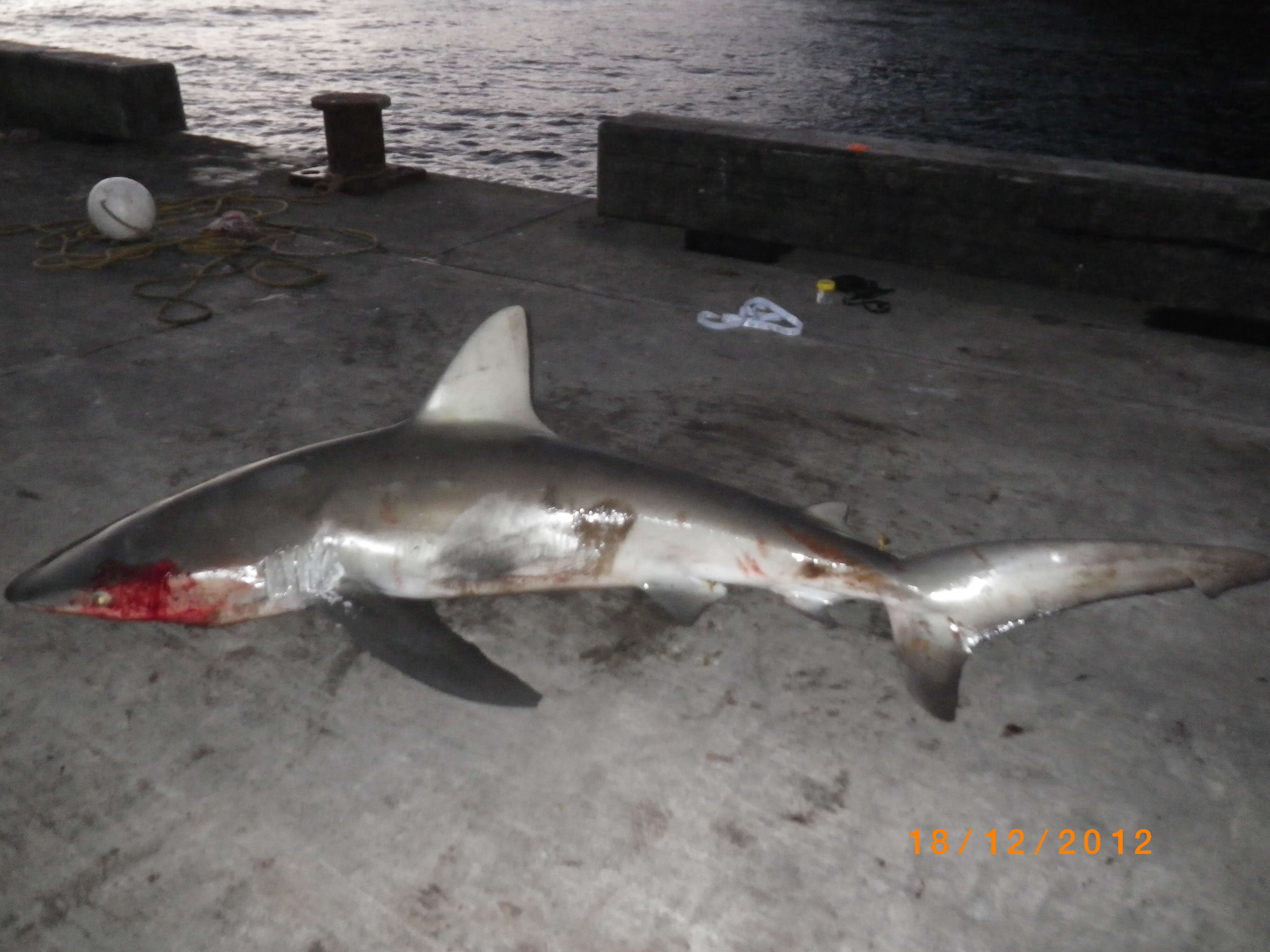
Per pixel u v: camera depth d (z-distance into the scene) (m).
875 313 6.19
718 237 7.17
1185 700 3.11
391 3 40.84
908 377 5.33
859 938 2.38
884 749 2.90
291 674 3.11
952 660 2.88
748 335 5.80
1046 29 40.06
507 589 3.17
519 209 8.20
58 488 4.05
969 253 6.45
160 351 5.40
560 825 2.64
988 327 6.04
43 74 9.97
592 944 2.34
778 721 2.99
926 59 31.52
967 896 2.48
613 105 22.73
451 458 3.15
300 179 8.55
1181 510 4.16
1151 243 5.94
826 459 4.47
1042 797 2.76
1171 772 2.85
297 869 2.51
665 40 33.19
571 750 2.87
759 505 3.10
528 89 24.02
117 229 6.86
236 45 28.67
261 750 2.84
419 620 3.02
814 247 6.84
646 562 3.11
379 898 2.44
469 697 2.79
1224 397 5.20
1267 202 5.59
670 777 2.79
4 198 8.14
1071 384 5.30
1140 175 6.12
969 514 4.08
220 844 2.56
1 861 2.51
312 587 3.05
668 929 2.38
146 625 3.27
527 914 2.41
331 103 8.21
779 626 3.36
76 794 2.69
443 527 3.06
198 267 6.73
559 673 3.14
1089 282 6.18
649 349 5.58
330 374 5.18
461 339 5.67
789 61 30.11
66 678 3.07
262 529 3.02
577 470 3.12
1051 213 6.13
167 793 2.71
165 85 10.05
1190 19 44.66
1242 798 2.77
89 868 2.49
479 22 36.12
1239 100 26.59
